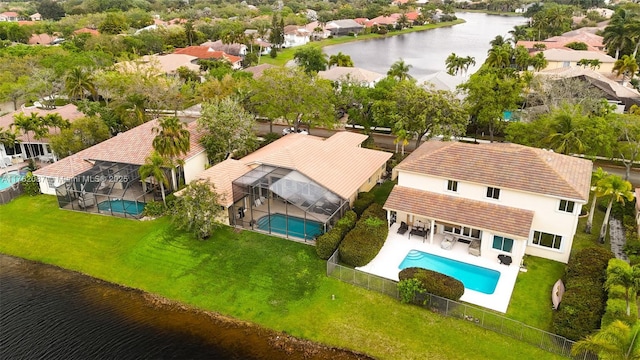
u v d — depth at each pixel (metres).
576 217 36.66
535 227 38.75
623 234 42.38
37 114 64.62
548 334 29.19
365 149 53.47
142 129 56.94
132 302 36.16
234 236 43.12
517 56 104.69
